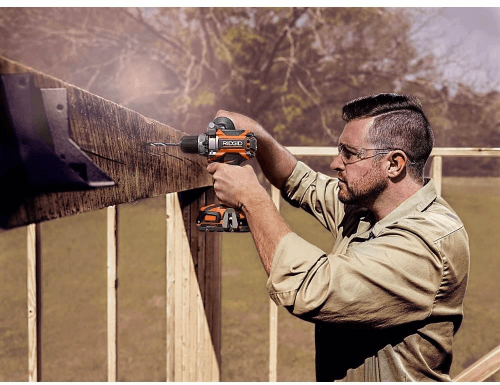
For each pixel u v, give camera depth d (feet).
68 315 15.25
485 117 47.26
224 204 3.87
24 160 1.93
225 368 11.53
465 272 3.71
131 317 15.08
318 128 51.16
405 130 3.93
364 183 4.05
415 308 3.38
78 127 2.28
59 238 28.91
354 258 3.38
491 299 17.49
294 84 47.24
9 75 1.85
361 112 4.05
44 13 43.62
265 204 3.62
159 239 28.73
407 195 4.09
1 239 28.30
